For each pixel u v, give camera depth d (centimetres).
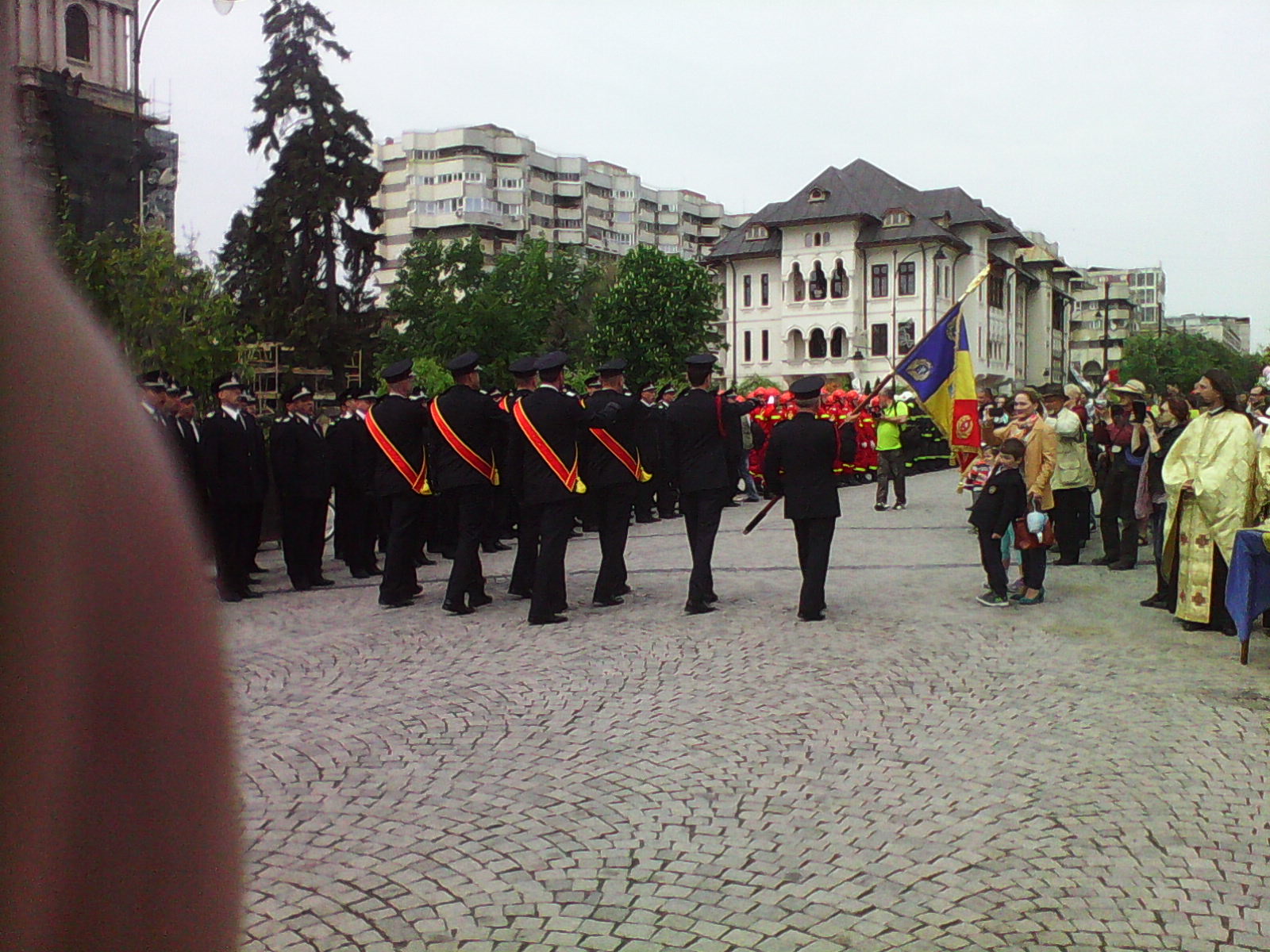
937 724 596
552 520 892
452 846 442
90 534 39
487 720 615
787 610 921
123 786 40
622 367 966
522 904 391
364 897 397
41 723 37
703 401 922
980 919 376
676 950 358
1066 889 398
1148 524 1359
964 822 461
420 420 989
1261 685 670
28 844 36
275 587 1141
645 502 1655
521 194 10088
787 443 875
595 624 882
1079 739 569
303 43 3806
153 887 40
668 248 12162
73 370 39
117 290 1367
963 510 1772
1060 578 1085
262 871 419
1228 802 479
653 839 446
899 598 971
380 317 3931
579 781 515
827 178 6312
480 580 979
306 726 607
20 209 38
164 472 43
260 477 1061
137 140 1661
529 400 894
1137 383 1116
